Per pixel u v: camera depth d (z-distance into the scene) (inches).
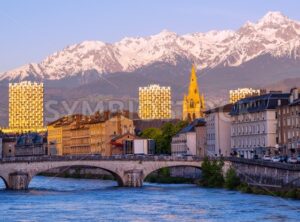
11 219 7263.8
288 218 6899.6
